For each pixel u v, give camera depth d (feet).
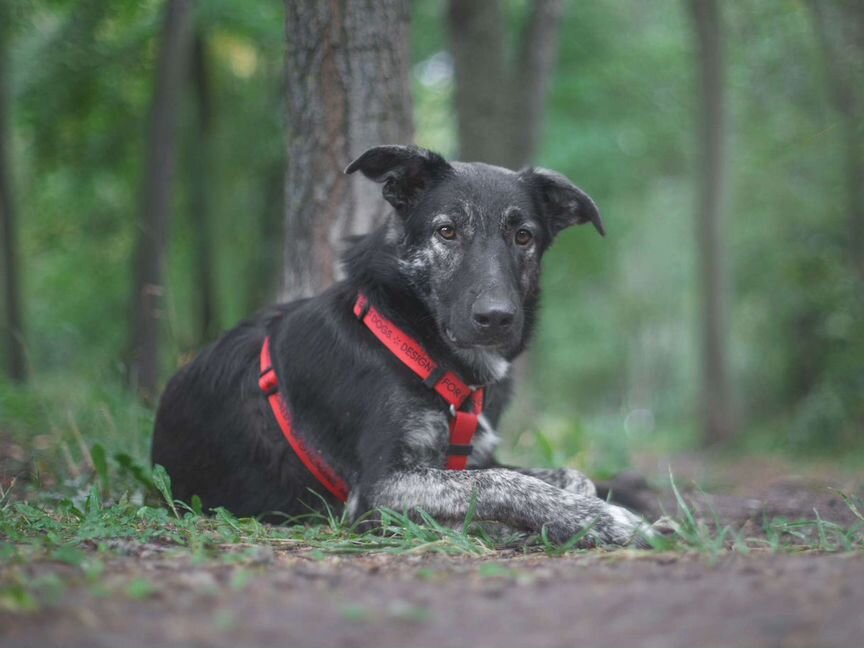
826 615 7.96
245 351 16.69
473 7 36.70
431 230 15.34
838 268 53.67
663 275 104.01
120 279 65.41
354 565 11.34
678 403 107.55
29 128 53.42
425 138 69.92
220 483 16.49
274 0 46.68
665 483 24.18
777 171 57.57
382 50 20.92
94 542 12.26
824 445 46.93
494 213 15.40
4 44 44.27
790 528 14.80
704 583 9.27
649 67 59.47
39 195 62.28
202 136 51.42
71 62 46.26
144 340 33.91
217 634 7.73
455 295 15.01
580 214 16.81
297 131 21.20
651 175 67.51
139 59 46.06
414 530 13.16
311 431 15.61
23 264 60.54
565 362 112.88
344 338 15.42
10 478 19.15
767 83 54.19
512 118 39.60
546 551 12.76
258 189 58.59
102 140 53.78
